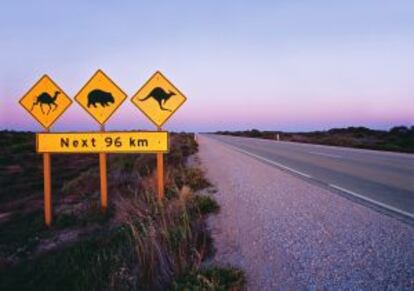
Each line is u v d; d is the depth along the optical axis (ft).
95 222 32.76
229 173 54.49
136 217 28.27
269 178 47.93
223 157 83.30
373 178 45.98
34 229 33.42
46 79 34.50
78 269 21.54
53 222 34.45
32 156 103.45
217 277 16.83
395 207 30.12
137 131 34.14
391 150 99.45
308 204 31.65
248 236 23.45
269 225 25.58
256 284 16.85
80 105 34.32
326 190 38.14
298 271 17.88
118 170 58.44
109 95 34.30
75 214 35.58
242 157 81.71
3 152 110.42
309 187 40.19
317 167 58.75
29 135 188.75
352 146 117.70
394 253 19.66
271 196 35.73
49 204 34.47
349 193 36.29
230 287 16.20
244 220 27.20
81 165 86.74
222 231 24.77
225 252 20.94
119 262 20.21
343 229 24.04
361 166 58.85
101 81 34.40
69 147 34.40
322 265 18.42
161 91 34.53
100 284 18.97
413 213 28.09
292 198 34.42
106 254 22.82
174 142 147.64
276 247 21.22
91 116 34.42
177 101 34.58
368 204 31.32
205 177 49.88
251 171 55.93
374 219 26.40
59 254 24.67
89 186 50.72
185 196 31.89
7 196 53.52
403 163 62.64
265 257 19.88
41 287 20.68
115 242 24.54
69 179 66.13
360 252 19.93
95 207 35.73
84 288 19.03
